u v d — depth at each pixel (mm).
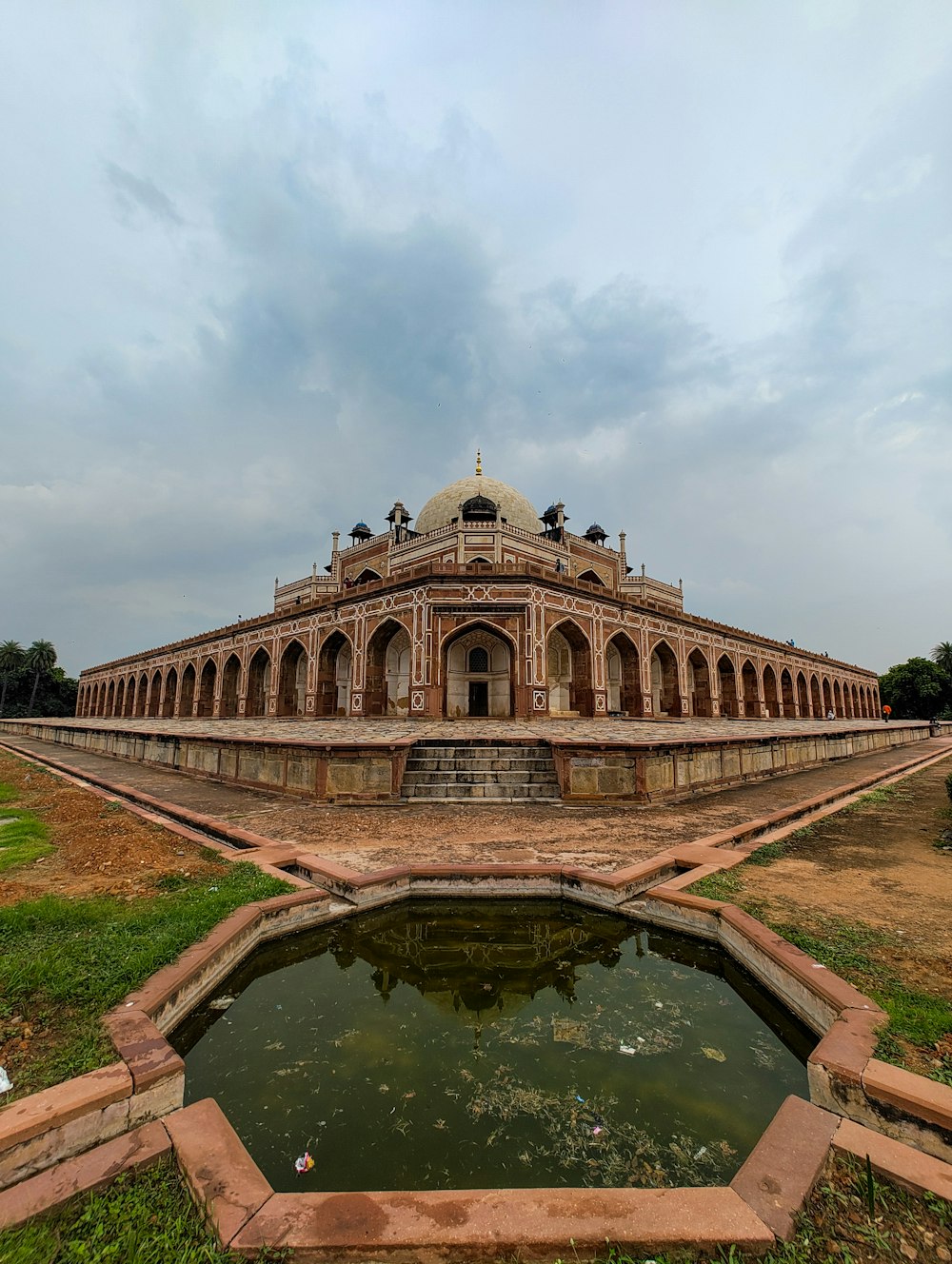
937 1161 1485
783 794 7539
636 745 6691
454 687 15773
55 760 13258
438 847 4641
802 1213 1373
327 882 3834
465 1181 1647
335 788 6836
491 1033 2447
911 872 3889
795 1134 1607
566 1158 1733
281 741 7629
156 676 28984
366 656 15648
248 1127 1868
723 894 3418
